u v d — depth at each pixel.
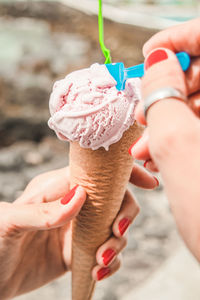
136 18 1.28
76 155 0.30
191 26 0.23
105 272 0.36
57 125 0.28
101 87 0.28
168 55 0.23
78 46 1.51
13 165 1.07
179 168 0.21
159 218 0.88
